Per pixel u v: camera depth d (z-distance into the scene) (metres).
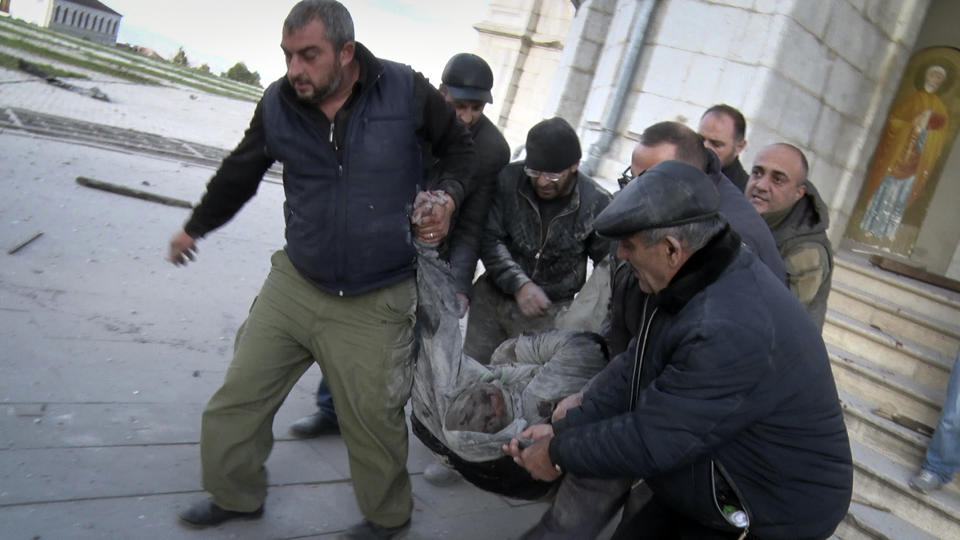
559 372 2.60
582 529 2.39
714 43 6.42
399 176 2.35
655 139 2.38
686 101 6.53
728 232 1.87
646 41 6.82
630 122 6.88
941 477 4.04
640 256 1.85
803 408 1.85
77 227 5.41
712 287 1.84
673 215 1.78
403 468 2.60
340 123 2.25
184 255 2.63
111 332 3.89
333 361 2.44
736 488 1.94
